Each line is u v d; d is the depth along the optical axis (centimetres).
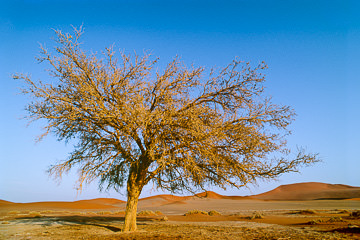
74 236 1330
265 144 1392
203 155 1382
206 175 1523
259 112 1464
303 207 5028
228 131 1423
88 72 1371
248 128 1398
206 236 1213
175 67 1498
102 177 1545
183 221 2380
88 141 1444
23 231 1542
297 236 1134
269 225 1778
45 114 1352
